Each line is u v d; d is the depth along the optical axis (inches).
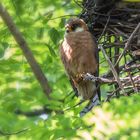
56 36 467.2
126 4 427.2
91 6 441.4
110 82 404.2
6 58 489.4
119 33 423.2
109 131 392.2
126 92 405.4
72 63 444.5
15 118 507.8
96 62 442.6
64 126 409.7
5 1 506.0
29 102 527.8
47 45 473.1
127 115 390.0
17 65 499.8
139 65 410.6
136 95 393.7
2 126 494.9
